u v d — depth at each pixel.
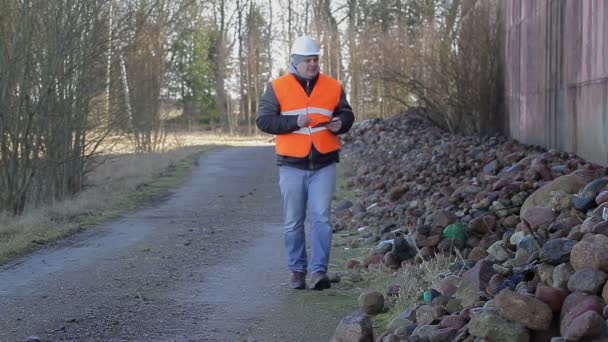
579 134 11.80
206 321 6.25
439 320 5.40
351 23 37.81
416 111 25.52
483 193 9.26
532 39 15.68
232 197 14.83
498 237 7.60
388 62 23.09
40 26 12.38
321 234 7.24
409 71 22.56
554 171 10.16
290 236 7.30
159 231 10.82
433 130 22.48
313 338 5.79
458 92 20.81
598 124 10.70
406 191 12.27
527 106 16.25
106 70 14.28
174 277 7.84
